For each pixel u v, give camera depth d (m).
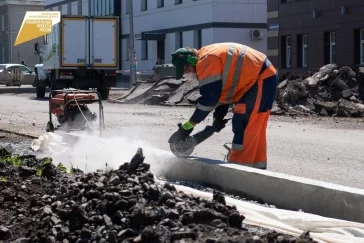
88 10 70.44
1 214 7.27
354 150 15.04
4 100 36.09
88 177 7.61
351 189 7.82
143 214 6.15
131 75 44.69
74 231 6.29
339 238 6.65
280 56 45.88
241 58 10.00
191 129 10.20
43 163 9.52
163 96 32.84
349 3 39.53
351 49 39.66
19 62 84.12
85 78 36.41
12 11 83.75
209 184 9.82
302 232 6.66
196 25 53.88
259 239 5.61
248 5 52.59
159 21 58.59
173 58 10.35
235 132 10.27
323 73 27.41
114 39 36.69
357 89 26.66
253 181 9.03
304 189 8.24
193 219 6.11
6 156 10.76
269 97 10.24
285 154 14.44
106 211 6.44
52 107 16.41
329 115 25.53
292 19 44.44
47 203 7.20
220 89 9.98
